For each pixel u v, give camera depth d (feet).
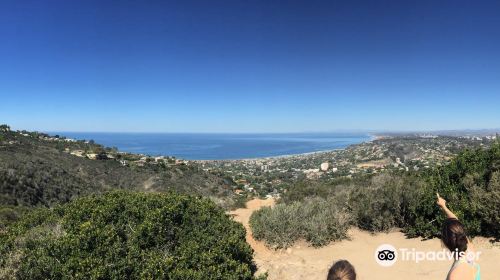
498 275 16.93
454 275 8.89
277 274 21.20
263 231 27.61
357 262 21.48
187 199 24.12
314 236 26.02
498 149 26.09
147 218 19.90
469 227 22.09
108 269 15.61
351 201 29.19
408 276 18.62
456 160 27.66
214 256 18.20
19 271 15.98
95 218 20.25
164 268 16.46
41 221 22.81
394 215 26.91
